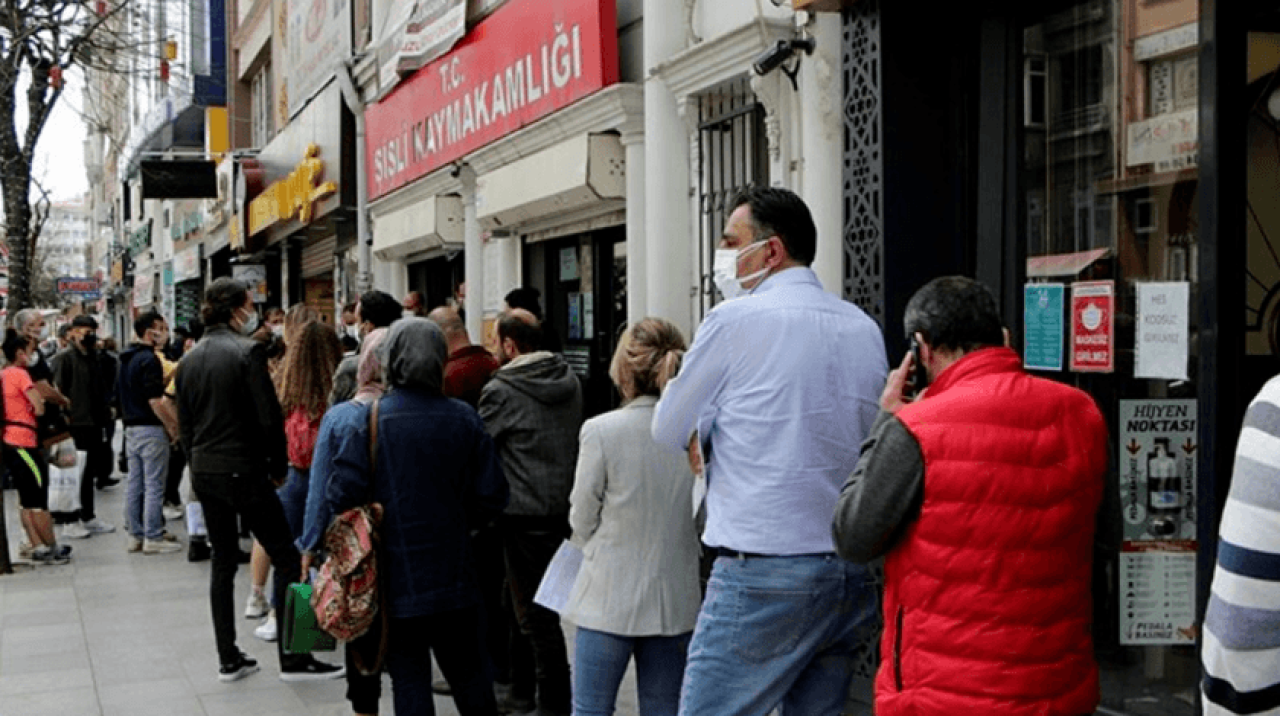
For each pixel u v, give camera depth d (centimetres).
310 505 458
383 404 438
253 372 603
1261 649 186
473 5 1015
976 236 499
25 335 954
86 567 941
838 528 268
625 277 905
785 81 605
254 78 2370
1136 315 439
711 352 322
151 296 3828
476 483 448
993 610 250
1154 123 434
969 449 254
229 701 586
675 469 419
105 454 1453
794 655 315
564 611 429
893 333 493
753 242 338
